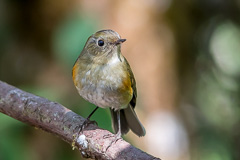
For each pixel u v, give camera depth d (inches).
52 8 429.7
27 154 341.1
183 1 468.1
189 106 481.4
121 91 297.6
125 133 340.2
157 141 432.8
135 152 236.7
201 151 467.8
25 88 356.5
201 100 497.7
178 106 456.1
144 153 235.1
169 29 450.6
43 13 435.8
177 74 457.7
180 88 464.1
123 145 245.0
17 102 283.7
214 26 509.4
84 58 299.6
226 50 514.9
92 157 254.5
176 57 455.8
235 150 480.1
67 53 339.6
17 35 449.4
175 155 440.1
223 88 502.9
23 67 443.5
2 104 287.3
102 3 415.2
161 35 445.4
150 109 438.3
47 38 440.1
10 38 448.8
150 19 438.3
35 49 443.8
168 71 447.8
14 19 446.9
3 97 287.6
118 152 241.1
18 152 324.5
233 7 506.9
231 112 497.4
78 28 348.8
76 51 339.6
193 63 492.1
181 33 469.4
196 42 501.0
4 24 444.5
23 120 285.6
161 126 437.4
